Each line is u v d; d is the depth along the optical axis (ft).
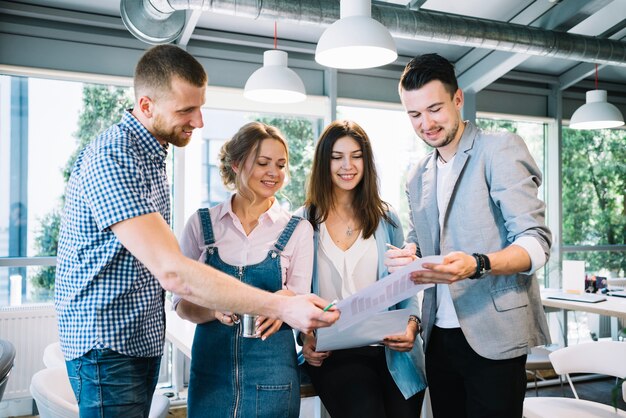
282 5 12.83
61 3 14.12
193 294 4.20
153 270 4.21
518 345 5.63
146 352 4.70
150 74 4.60
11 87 14.51
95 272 4.41
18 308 13.99
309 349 6.13
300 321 4.37
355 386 5.93
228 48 16.69
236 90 16.78
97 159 4.40
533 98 21.21
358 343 5.67
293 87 12.42
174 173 16.01
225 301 4.22
